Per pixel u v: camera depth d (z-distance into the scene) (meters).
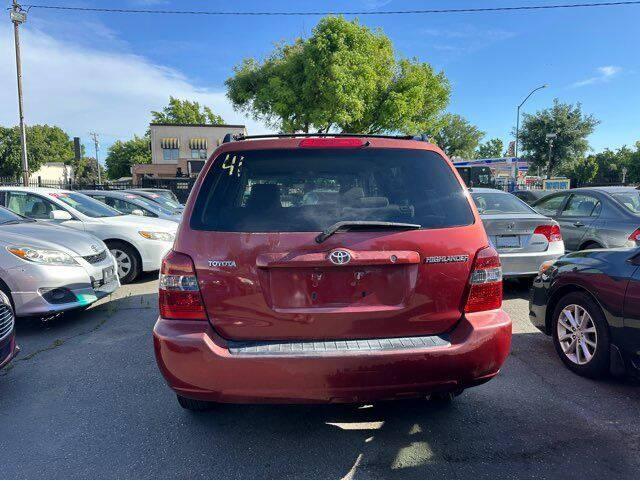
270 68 27.67
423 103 30.59
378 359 2.42
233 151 2.76
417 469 2.62
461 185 2.81
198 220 2.59
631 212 6.72
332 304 2.51
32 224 5.88
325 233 2.46
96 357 4.37
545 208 8.45
